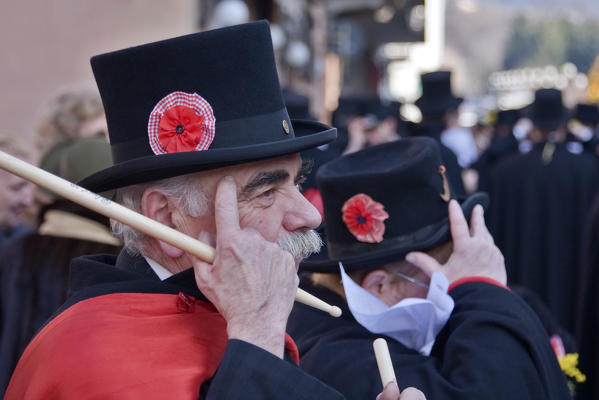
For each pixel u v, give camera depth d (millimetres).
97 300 1389
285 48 12211
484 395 1696
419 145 2092
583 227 6172
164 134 1372
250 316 1316
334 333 1967
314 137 1388
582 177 6188
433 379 1744
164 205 1405
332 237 2105
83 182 1382
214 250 1348
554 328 2727
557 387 1868
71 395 1257
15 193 3287
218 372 1280
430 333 1903
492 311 1840
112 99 1431
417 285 2025
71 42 5887
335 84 19000
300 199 1450
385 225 2012
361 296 1912
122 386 1260
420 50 22562
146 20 6223
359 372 1814
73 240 2455
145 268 1480
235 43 1379
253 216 1396
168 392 1270
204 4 8102
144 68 1384
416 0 20156
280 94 1447
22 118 5715
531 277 6285
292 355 1621
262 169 1396
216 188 1380
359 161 2152
